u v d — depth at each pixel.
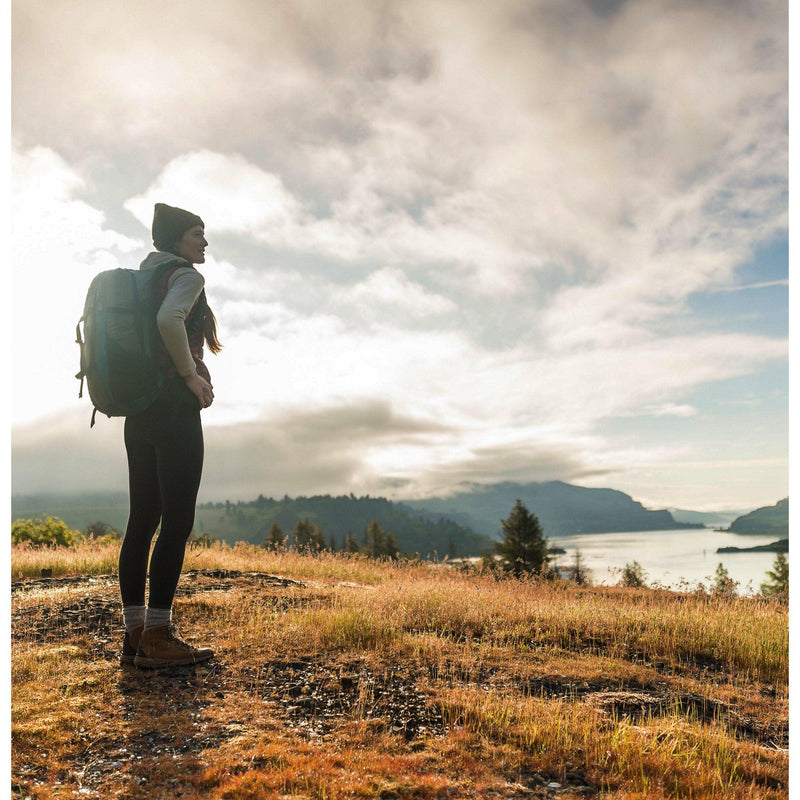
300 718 3.00
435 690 3.38
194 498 3.62
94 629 4.43
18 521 23.34
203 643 4.05
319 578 8.27
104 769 2.48
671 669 4.31
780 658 4.59
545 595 7.25
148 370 3.35
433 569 9.92
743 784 2.57
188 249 3.71
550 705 3.24
